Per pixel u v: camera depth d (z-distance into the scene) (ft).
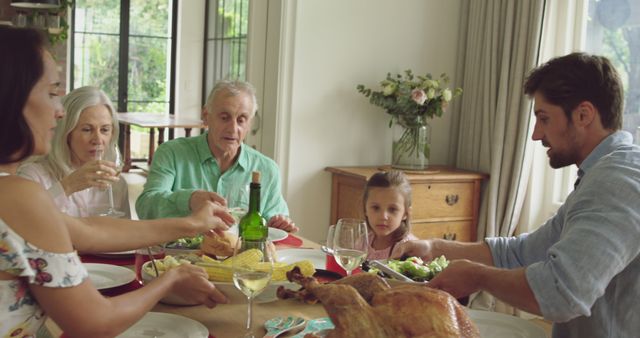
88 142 8.13
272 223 8.52
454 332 3.64
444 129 14.52
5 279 3.81
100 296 4.11
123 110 26.96
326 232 13.67
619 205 4.57
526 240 6.23
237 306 5.42
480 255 6.43
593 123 5.21
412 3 13.88
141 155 27.25
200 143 9.30
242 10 16.16
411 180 12.62
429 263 6.64
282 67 12.94
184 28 24.71
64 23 22.52
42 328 4.74
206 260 5.94
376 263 5.78
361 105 13.66
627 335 5.06
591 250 4.46
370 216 8.81
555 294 4.49
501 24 13.10
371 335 3.67
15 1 19.57
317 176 13.46
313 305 5.53
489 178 13.29
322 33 13.15
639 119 11.75
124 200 8.85
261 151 13.60
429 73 14.21
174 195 8.13
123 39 26.63
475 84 13.71
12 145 3.84
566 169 13.02
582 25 12.60
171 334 4.70
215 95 9.07
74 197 8.21
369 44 13.58
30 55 3.79
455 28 14.32
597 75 5.15
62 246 3.89
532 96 5.52
